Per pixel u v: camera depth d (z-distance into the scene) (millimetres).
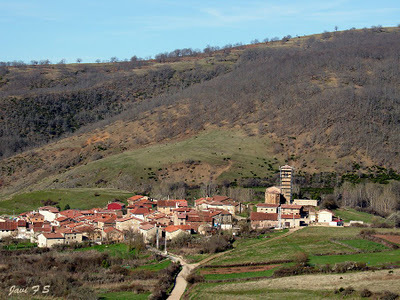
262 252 178250
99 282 153125
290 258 166875
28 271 160625
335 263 154875
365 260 158125
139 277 157250
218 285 146250
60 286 145750
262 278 149375
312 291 132250
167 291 145125
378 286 130375
